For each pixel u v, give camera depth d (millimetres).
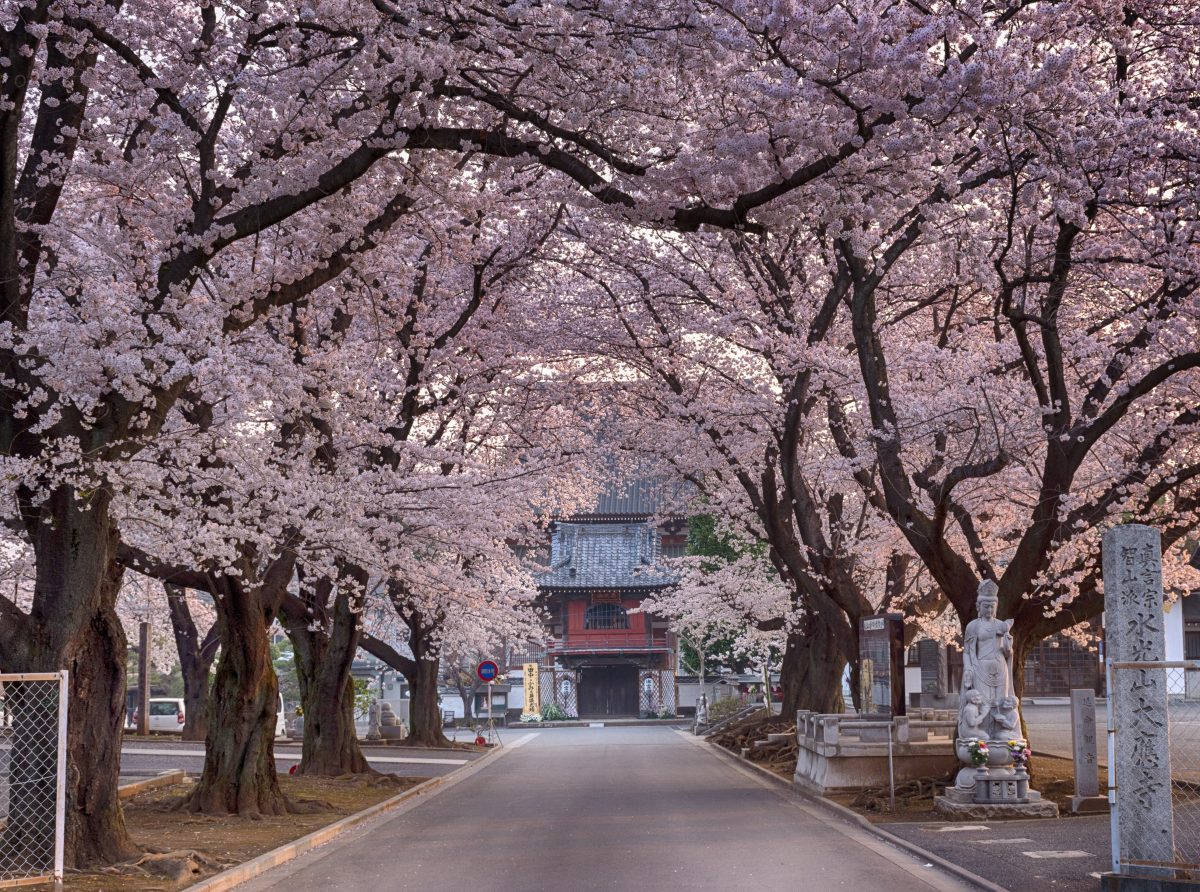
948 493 18156
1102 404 18766
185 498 15383
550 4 11977
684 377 28625
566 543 75875
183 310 13141
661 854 13797
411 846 15430
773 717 41906
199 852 13742
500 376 28141
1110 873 10625
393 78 12906
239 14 13789
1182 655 59156
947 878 11758
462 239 20219
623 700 77125
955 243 19484
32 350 13203
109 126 15242
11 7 13250
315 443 18375
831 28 11734
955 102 11898
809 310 25953
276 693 19797
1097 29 16750
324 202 15039
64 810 12422
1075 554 20359
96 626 13359
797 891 10992
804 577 24609
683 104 13820
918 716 23969
